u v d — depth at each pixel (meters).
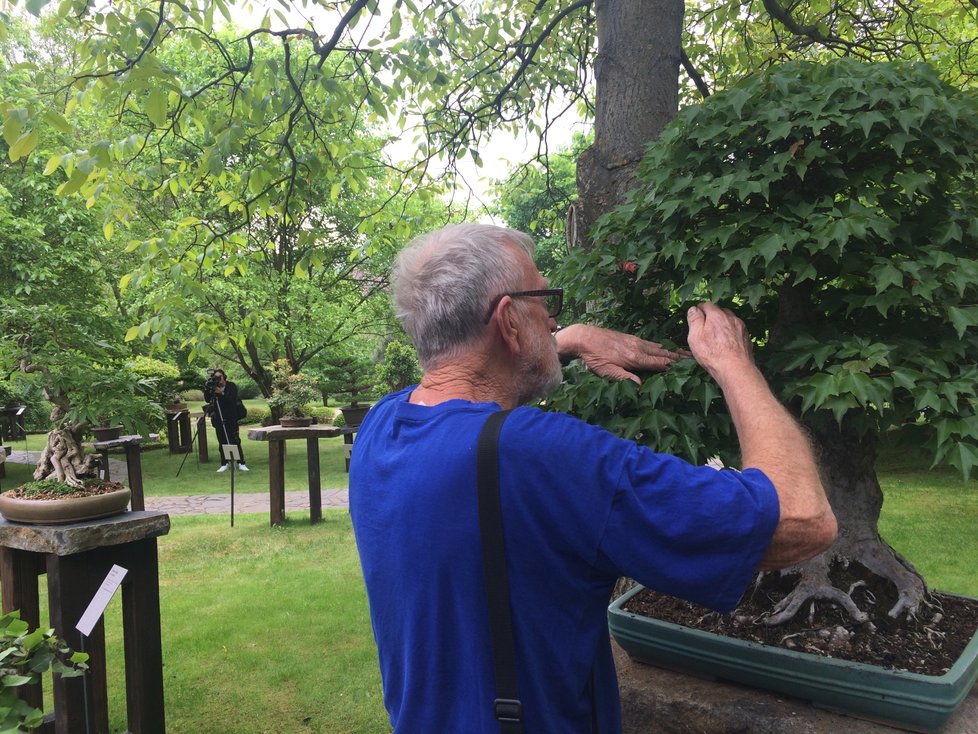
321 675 3.22
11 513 2.28
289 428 6.33
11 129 2.30
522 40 4.39
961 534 5.02
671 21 2.60
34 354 2.56
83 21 2.77
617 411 1.64
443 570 0.90
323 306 11.48
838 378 1.26
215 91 3.81
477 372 1.05
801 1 4.13
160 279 3.59
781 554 0.91
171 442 12.16
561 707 0.92
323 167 3.87
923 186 1.36
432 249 1.07
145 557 2.45
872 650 1.58
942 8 5.16
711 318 1.29
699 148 1.56
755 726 1.53
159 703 2.50
